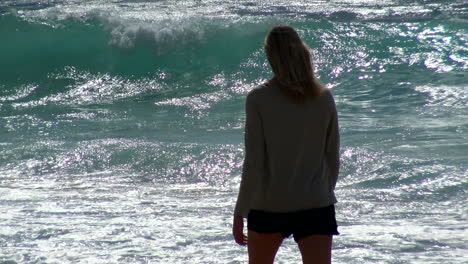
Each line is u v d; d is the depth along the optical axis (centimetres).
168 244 1227
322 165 738
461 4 5141
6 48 4172
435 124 2391
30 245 1221
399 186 1664
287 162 719
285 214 724
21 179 1828
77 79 3866
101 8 5109
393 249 1181
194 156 1961
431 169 1769
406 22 4422
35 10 4719
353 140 2150
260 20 4334
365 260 1116
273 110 708
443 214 1445
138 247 1206
